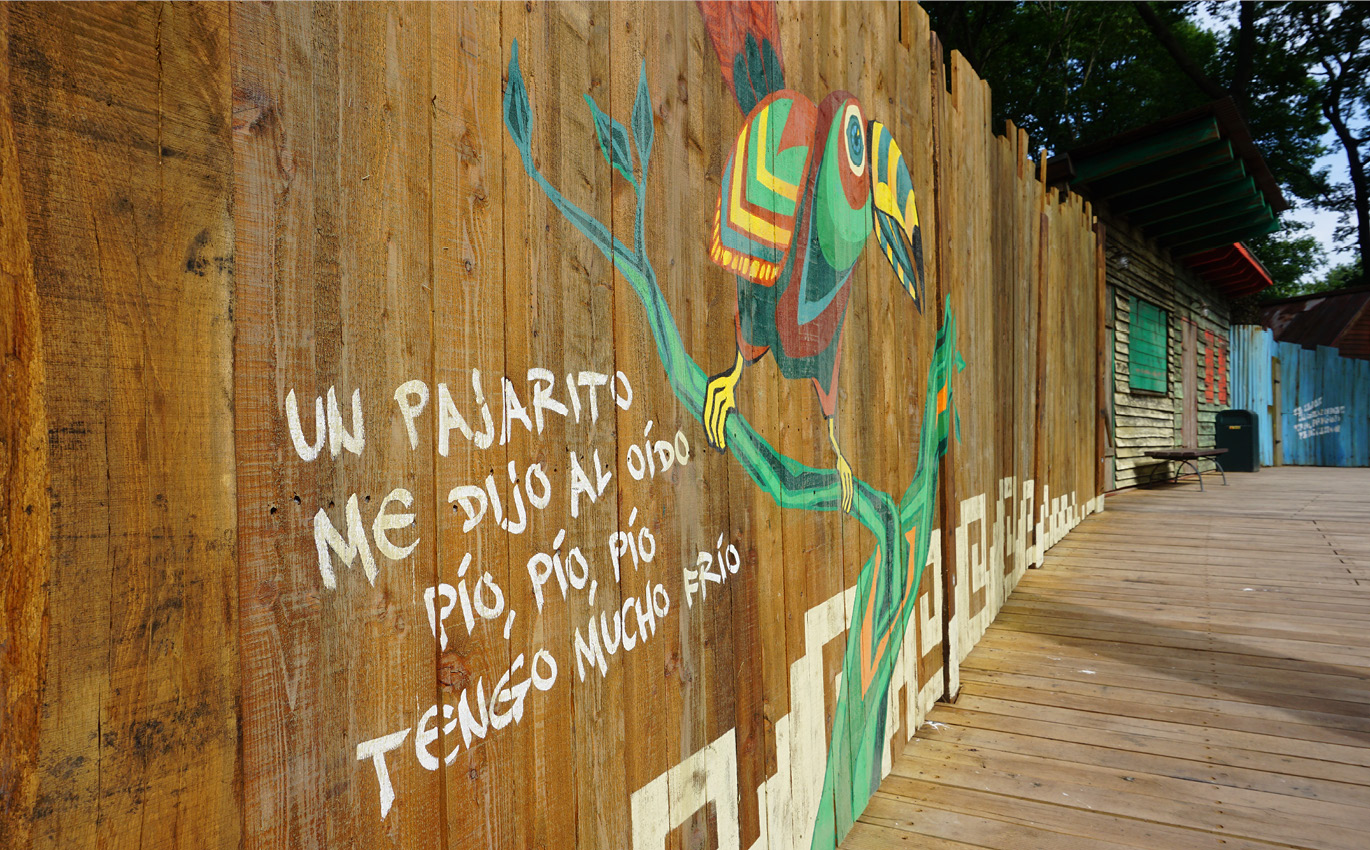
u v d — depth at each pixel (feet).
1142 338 36.04
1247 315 61.77
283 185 2.91
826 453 8.06
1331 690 11.77
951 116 12.85
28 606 2.17
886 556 9.74
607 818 4.62
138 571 2.43
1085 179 28.04
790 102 7.45
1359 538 21.85
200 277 2.63
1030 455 19.63
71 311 2.30
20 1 2.21
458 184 3.72
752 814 6.35
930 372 11.68
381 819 3.19
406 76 3.47
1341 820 8.32
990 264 15.39
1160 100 70.54
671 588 5.35
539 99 4.27
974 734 10.64
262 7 2.87
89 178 2.35
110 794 2.33
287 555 2.87
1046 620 15.62
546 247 4.29
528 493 4.09
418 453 3.44
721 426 6.11
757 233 6.79
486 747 3.74
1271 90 76.64
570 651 4.36
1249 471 44.57
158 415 2.50
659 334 5.33
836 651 8.18
